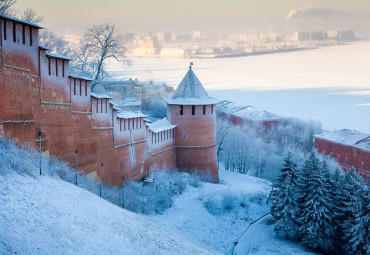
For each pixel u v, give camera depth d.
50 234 24.16
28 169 29.89
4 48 31.61
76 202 29.95
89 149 42.97
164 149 59.84
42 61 36.06
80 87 41.31
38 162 32.81
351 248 44.38
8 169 28.53
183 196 52.81
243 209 54.72
